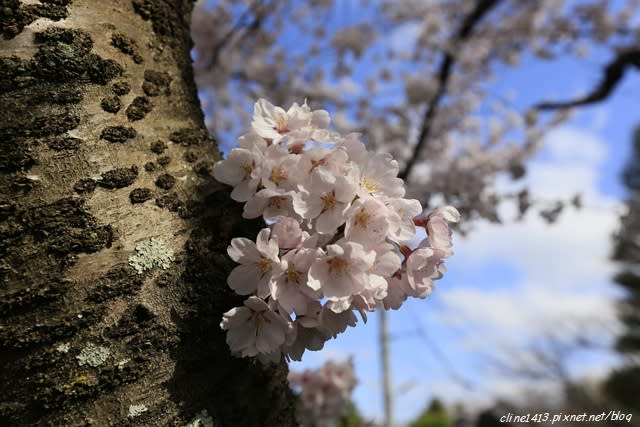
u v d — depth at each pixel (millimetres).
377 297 236
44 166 225
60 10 245
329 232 233
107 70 250
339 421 823
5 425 203
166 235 238
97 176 233
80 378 209
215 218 254
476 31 1222
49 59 235
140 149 250
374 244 238
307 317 237
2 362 207
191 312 233
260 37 1102
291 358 241
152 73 272
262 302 225
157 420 219
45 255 216
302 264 228
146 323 223
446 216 274
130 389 216
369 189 255
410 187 1057
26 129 226
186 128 275
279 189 239
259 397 266
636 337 3830
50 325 210
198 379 233
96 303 217
